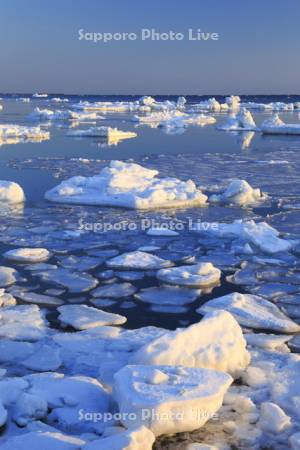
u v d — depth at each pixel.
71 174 20.09
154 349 5.52
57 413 4.84
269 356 6.33
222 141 33.28
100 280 9.05
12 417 4.78
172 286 8.80
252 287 8.85
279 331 7.23
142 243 11.32
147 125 48.12
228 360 5.68
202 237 11.85
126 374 5.01
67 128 43.53
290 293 8.63
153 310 7.84
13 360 6.16
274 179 19.16
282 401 5.13
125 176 16.11
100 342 6.57
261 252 10.81
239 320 7.46
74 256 10.33
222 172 20.75
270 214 14.07
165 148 29.11
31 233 11.91
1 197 15.02
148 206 14.51
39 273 9.30
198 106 85.00
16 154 26.06
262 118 60.94
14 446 4.26
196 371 5.09
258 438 4.61
